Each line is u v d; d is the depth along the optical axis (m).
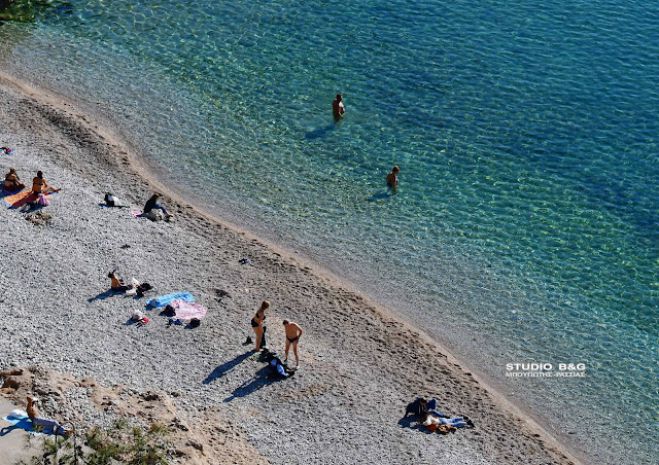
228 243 72.94
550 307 69.88
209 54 99.19
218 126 88.75
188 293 65.44
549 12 107.50
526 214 78.94
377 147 86.62
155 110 90.38
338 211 79.06
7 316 60.28
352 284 71.25
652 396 62.94
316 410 56.72
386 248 75.06
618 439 59.75
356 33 103.12
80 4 107.44
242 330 62.75
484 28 104.44
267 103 92.12
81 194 75.75
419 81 95.50
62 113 87.25
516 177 83.25
